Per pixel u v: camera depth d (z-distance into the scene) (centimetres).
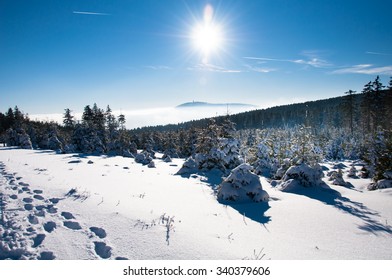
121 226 618
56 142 4634
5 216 643
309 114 9125
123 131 5534
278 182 1590
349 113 6297
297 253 552
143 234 579
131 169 2281
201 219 752
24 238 536
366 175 2367
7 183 1012
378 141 2317
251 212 898
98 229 599
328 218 828
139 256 491
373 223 783
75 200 814
